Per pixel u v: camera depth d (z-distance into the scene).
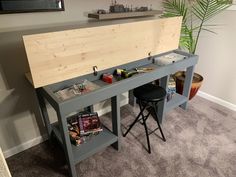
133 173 1.61
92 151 1.60
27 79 1.57
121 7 1.84
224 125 2.17
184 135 2.01
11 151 1.79
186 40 2.39
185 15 2.40
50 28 1.63
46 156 1.79
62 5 1.60
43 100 1.67
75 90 1.50
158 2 2.32
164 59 2.08
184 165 1.67
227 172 1.61
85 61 1.53
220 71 2.47
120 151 1.83
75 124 1.80
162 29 1.94
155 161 1.72
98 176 1.59
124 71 1.79
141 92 1.74
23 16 1.46
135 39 1.76
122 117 2.31
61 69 1.42
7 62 1.51
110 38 1.59
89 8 1.80
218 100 2.60
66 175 1.61
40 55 1.29
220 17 2.28
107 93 1.47
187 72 2.25
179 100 2.30
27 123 1.81
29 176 1.60
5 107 1.63
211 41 2.45
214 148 1.85
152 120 2.24
